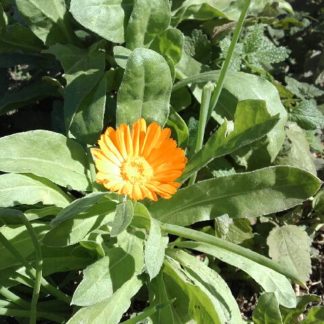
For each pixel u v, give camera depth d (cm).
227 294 30
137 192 28
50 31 37
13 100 38
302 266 35
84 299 25
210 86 31
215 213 31
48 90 39
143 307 35
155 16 35
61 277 34
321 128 42
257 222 38
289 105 39
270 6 43
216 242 29
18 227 30
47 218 32
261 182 30
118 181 28
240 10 40
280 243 36
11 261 29
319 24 48
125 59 34
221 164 36
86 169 32
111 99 36
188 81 35
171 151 29
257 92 35
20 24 38
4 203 28
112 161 29
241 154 35
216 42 40
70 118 33
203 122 32
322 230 41
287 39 48
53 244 27
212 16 39
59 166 31
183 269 31
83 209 26
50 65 40
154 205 32
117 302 28
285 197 30
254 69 39
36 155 30
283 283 31
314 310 33
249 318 37
